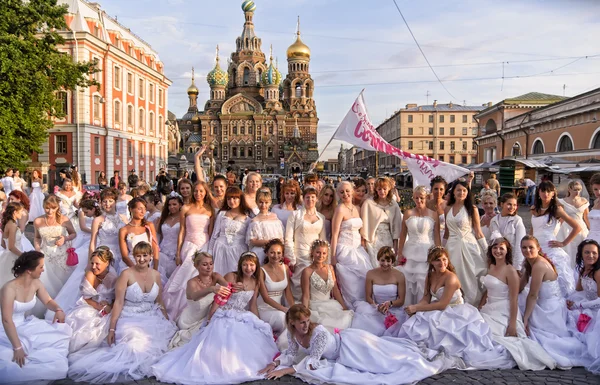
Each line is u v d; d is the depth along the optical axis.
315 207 7.83
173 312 7.15
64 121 36.22
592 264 6.51
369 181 8.48
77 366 5.53
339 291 7.14
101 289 6.50
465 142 93.12
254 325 6.02
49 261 7.85
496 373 5.66
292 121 108.12
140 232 7.46
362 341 5.72
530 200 26.33
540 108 39.94
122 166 42.22
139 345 5.85
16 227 7.74
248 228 7.48
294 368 5.52
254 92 113.94
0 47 22.62
